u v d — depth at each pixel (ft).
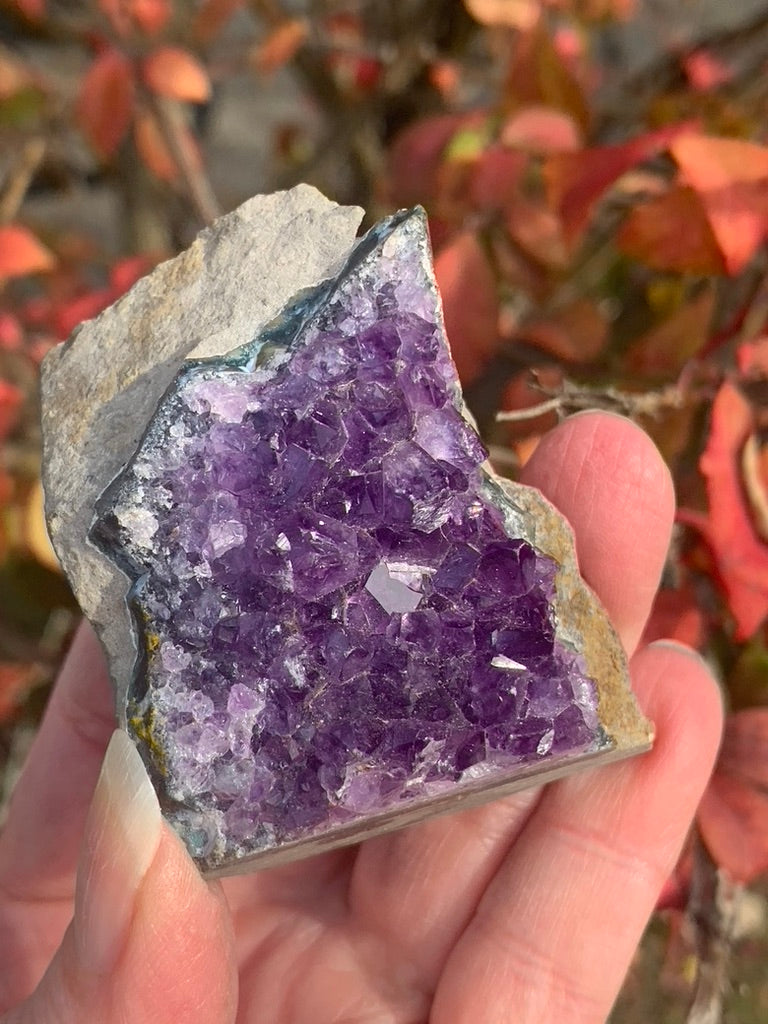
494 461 0.45
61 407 0.34
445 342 0.32
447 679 0.31
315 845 0.33
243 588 0.30
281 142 0.75
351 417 0.30
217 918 0.30
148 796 0.28
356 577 0.30
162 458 0.31
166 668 0.31
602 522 0.38
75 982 0.29
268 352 0.32
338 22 0.70
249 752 0.30
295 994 0.41
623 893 0.38
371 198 0.64
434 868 0.40
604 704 0.34
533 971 0.38
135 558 0.31
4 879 0.43
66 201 0.86
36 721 0.59
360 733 0.30
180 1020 0.30
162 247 0.70
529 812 0.40
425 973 0.41
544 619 0.31
